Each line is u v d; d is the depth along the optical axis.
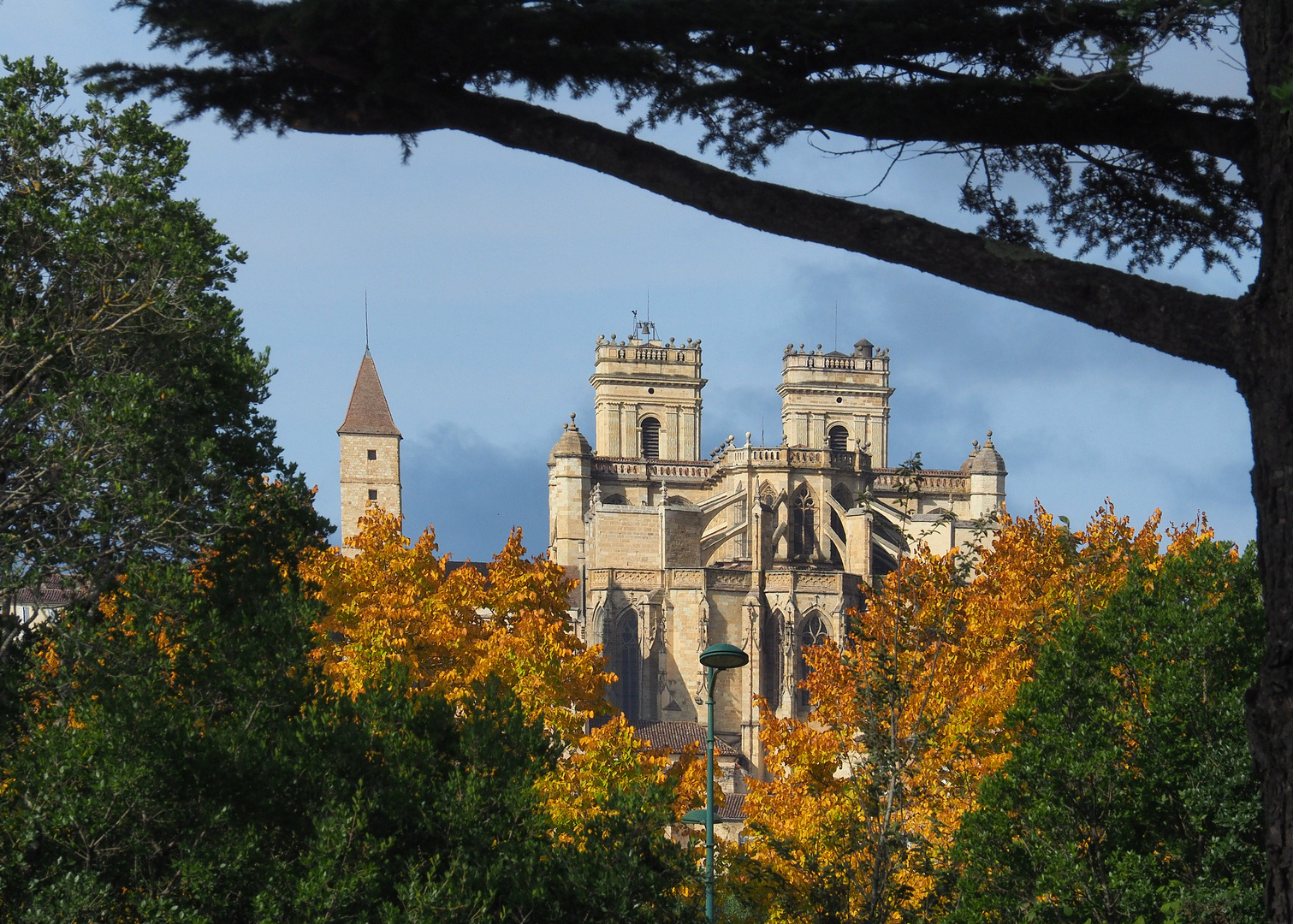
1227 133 27.72
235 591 66.75
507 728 60.03
